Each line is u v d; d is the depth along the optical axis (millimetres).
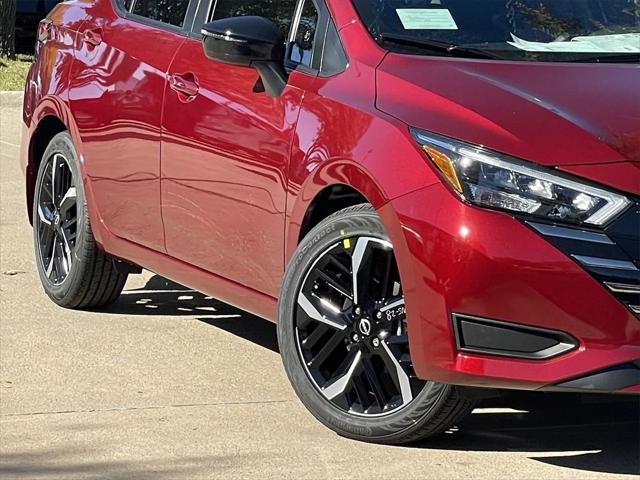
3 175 10180
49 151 6738
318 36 5402
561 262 4617
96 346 6074
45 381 5617
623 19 5613
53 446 4973
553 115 4812
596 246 4621
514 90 4941
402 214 4801
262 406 5387
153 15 6258
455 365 4738
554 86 4988
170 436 5078
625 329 4633
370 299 5031
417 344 4809
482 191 4684
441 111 4867
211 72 5703
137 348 6059
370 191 4910
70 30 6719
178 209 5852
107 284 6547
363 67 5180
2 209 8797
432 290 4738
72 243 6617
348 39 5289
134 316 6562
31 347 6035
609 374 4625
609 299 4621
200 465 4828
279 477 4738
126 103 6137
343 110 5098
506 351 4684
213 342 6168
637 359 4637
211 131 5625
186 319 6527
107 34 6438
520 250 4625
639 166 4695
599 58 5348
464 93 4922
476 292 4672
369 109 5016
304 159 5184
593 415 5395
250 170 5441
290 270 5203
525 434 5180
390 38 5273
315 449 4980
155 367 5812
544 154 4699
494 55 5270
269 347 6113
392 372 4973
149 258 6117
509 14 5488
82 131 6441
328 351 5125
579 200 4652
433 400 4871
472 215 4680
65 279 6594
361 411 5051
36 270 7324
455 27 5387
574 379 4645
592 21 5570
